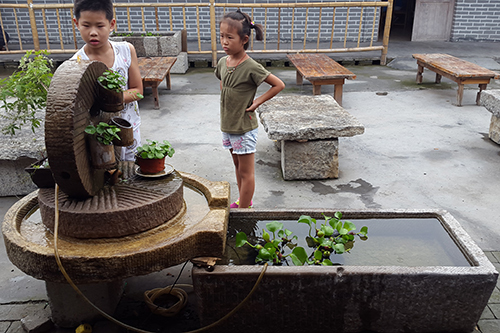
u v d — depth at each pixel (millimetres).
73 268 2041
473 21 12242
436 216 2895
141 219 2205
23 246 2102
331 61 8109
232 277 2262
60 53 9914
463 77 6832
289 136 4211
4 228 2273
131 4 9539
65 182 2115
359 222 2922
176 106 7137
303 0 11531
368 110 6906
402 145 5438
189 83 8680
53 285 2424
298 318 2387
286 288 2297
